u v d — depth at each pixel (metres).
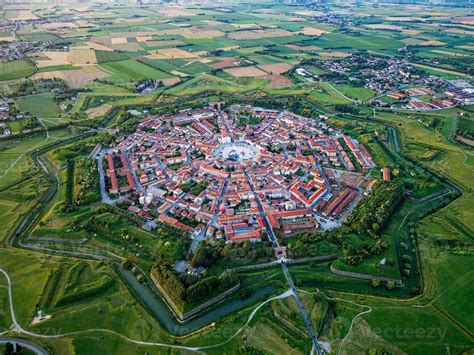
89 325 171.00
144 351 159.62
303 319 174.38
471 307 178.38
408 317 174.12
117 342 163.38
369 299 186.25
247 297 190.12
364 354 157.12
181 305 180.38
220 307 185.00
